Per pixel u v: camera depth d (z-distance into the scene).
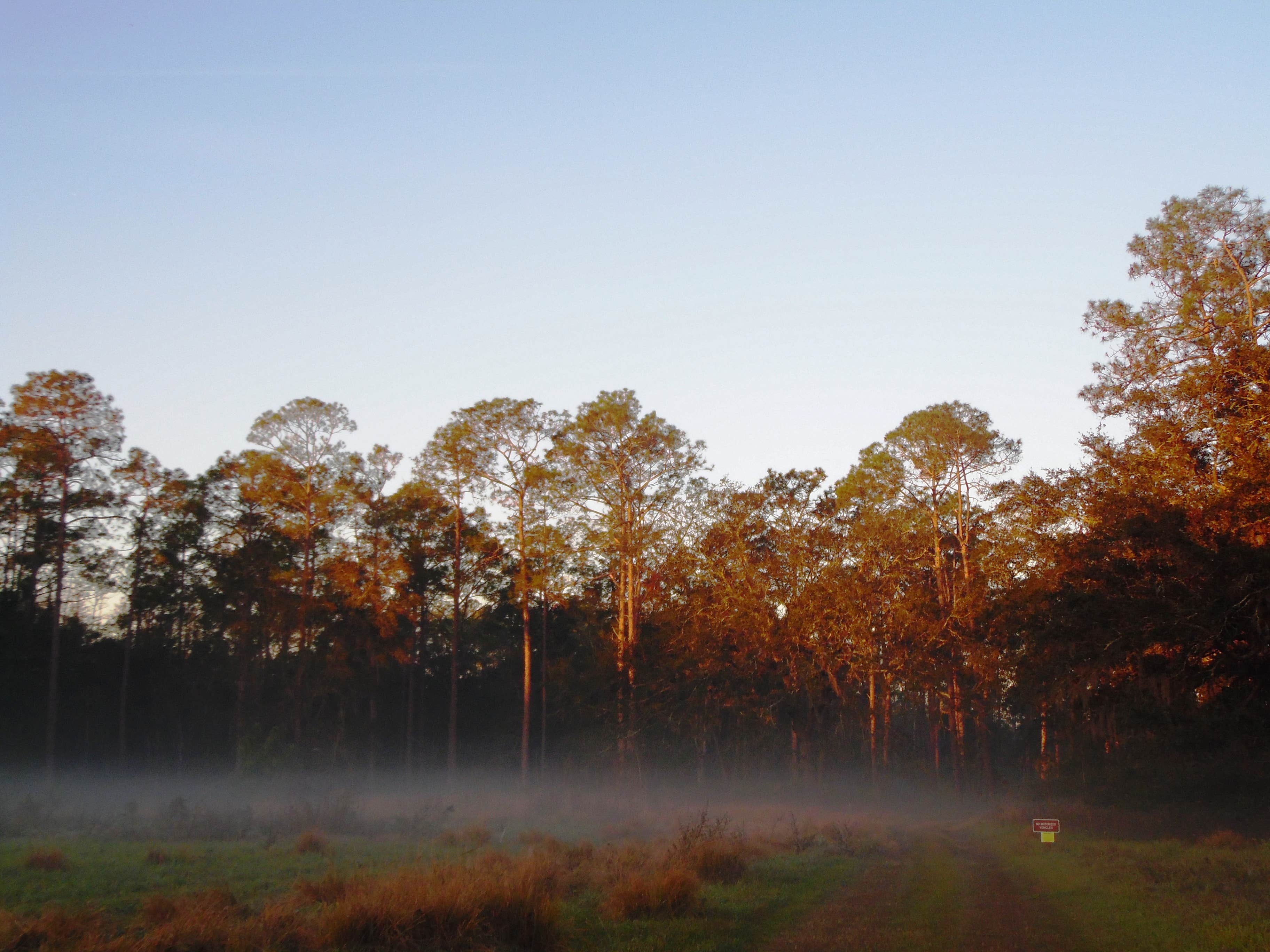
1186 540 26.38
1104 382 34.38
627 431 47.91
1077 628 27.64
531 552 48.19
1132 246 33.31
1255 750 26.22
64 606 54.47
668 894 12.22
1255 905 11.70
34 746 49.31
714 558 51.09
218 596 50.59
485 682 69.50
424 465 48.56
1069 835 24.77
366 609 51.69
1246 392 29.48
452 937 9.48
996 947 9.91
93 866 15.84
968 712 47.22
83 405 42.69
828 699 55.03
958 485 48.97
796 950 9.90
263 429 49.47
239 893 13.07
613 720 50.44
